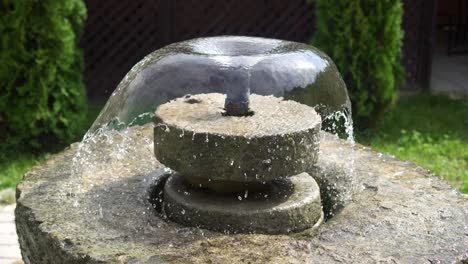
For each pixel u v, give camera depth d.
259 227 3.16
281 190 3.29
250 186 3.25
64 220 3.15
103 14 6.57
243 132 3.15
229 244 3.04
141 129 3.77
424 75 7.10
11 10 4.71
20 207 3.24
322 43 5.55
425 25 6.99
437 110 6.49
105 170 3.47
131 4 6.54
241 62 3.32
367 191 3.35
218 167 3.15
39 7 4.75
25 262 3.27
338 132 3.94
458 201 3.29
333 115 3.58
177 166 3.20
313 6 6.92
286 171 3.18
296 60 3.42
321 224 3.23
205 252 3.00
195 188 3.29
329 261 2.97
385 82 5.53
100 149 3.62
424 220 3.17
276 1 6.92
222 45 3.46
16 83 4.86
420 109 6.49
